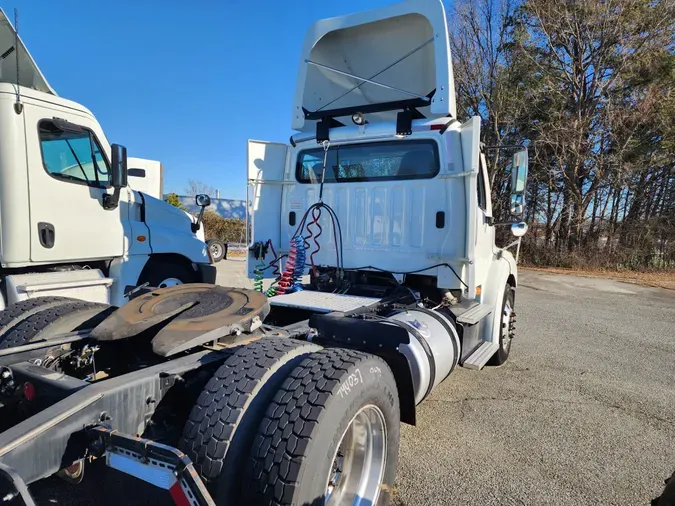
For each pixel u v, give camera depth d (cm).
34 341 245
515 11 2023
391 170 418
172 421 207
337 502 209
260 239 464
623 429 356
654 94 1702
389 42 424
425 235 399
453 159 386
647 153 1780
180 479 138
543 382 461
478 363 355
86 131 488
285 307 350
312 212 452
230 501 164
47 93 462
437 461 302
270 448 164
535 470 293
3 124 411
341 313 288
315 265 452
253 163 455
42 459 145
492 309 448
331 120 451
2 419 216
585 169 1852
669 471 295
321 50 446
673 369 512
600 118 1806
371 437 218
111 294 532
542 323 754
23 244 424
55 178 452
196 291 273
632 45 1752
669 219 1783
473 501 258
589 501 261
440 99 387
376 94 466
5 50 473
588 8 1745
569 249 1864
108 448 153
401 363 249
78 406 156
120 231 531
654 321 790
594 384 457
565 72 1861
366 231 426
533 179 1986
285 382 182
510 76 2005
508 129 1994
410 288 406
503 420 368
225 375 185
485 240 449
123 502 178
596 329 716
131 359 261
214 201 2375
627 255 1748
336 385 178
